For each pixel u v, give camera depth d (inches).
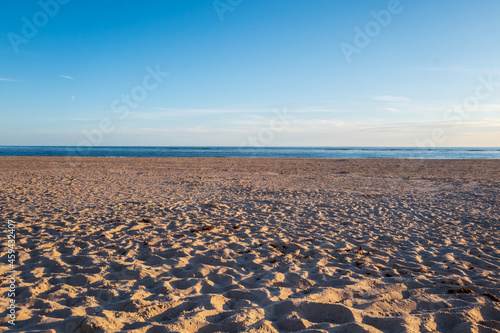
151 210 286.0
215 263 158.4
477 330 92.4
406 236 219.3
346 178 591.2
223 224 241.8
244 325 92.6
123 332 87.9
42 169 665.0
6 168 668.1
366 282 131.9
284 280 134.6
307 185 490.0
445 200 364.5
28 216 250.8
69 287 123.9
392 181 548.4
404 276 143.3
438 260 169.0
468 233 227.1
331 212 295.3
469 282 135.0
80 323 90.7
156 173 642.8
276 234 217.2
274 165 891.4
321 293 117.6
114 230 215.8
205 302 110.0
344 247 190.2
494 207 324.2
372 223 256.2
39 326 90.5
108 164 844.0
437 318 99.7
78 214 264.1
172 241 193.6
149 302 109.1
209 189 433.4
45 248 175.2
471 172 705.0
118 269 147.7
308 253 178.2
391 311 106.3
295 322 95.3
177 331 87.7
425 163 982.4
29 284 126.5
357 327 91.3
